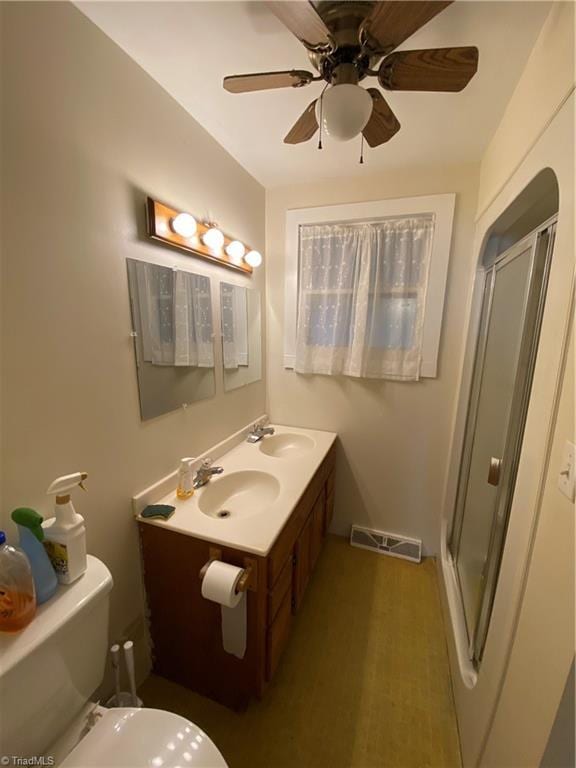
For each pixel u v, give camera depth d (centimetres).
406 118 139
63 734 83
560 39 85
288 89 123
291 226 209
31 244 83
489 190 156
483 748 96
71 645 81
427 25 96
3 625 72
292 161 177
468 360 182
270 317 228
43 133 84
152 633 136
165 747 79
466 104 129
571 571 63
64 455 96
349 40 83
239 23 96
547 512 75
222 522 122
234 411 193
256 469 166
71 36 89
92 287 101
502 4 90
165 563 125
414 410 207
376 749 117
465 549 168
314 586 193
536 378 85
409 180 185
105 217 103
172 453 142
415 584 195
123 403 116
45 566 81
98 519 109
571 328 71
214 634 124
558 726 62
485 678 100
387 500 223
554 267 80
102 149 100
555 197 116
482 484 147
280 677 142
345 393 219
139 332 120
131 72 108
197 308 153
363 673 144
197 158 144
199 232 143
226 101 131
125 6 90
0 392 80
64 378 94
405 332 198
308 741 119
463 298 187
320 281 211
